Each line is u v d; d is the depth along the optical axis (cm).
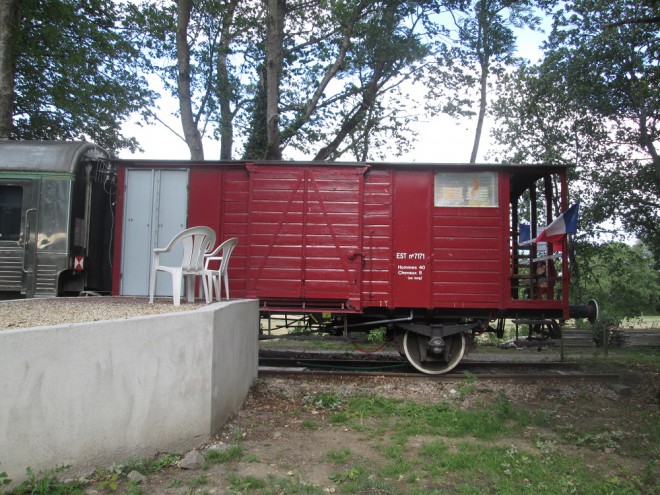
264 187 805
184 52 1312
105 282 885
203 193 817
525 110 1507
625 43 1289
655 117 1362
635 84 1285
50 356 329
